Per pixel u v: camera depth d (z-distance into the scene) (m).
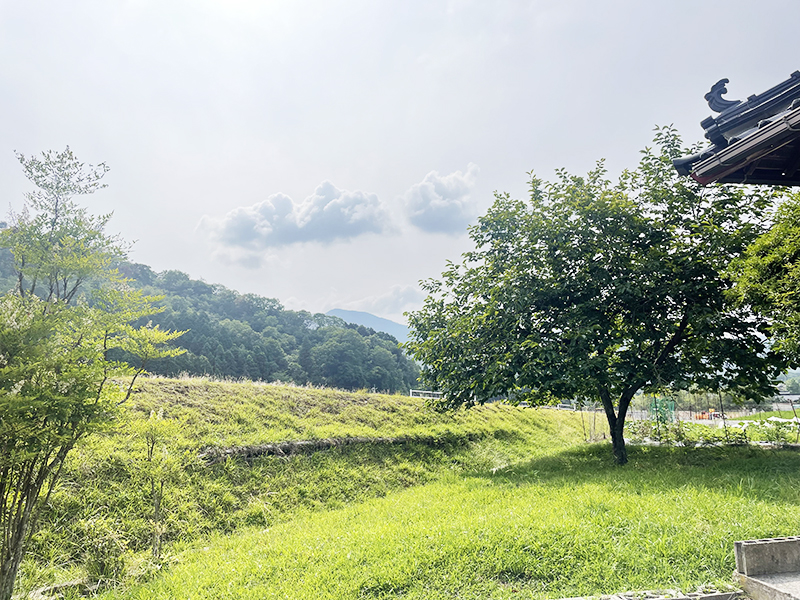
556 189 12.96
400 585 5.11
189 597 5.38
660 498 6.98
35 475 5.21
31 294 5.09
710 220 11.59
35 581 6.28
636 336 11.46
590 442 19.69
